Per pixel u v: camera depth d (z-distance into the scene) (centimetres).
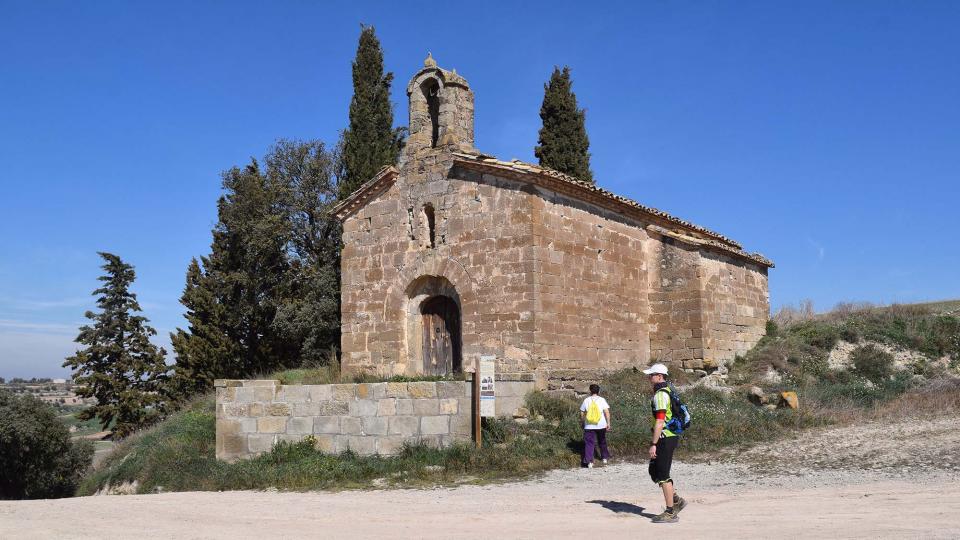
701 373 2672
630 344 2666
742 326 2997
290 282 3878
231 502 1456
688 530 1005
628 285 2691
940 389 2298
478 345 2345
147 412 4750
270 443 1942
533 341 2238
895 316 3266
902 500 1139
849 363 2844
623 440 1794
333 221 3850
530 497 1373
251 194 3922
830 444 1712
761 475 1470
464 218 2442
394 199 2648
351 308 2712
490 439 1777
